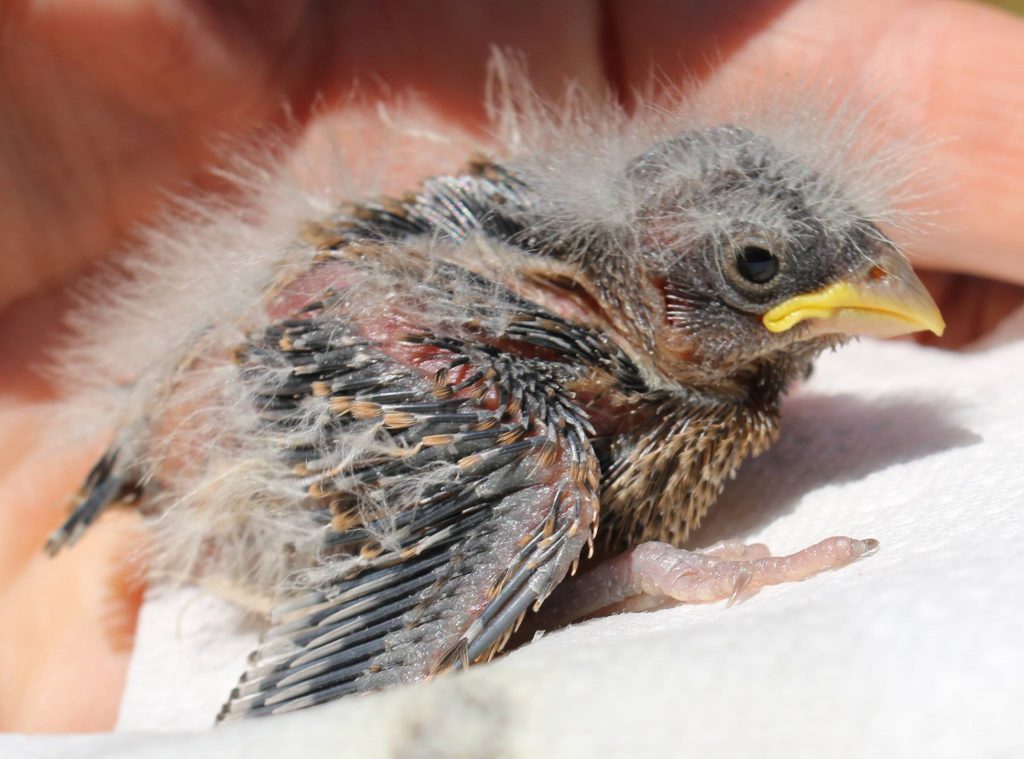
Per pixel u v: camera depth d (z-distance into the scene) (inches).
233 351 5.1
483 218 5.2
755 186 5.0
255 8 6.6
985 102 6.1
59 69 6.4
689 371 5.2
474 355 4.8
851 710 3.8
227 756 3.9
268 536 5.1
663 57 6.6
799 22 6.4
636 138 5.4
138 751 4.0
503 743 3.8
